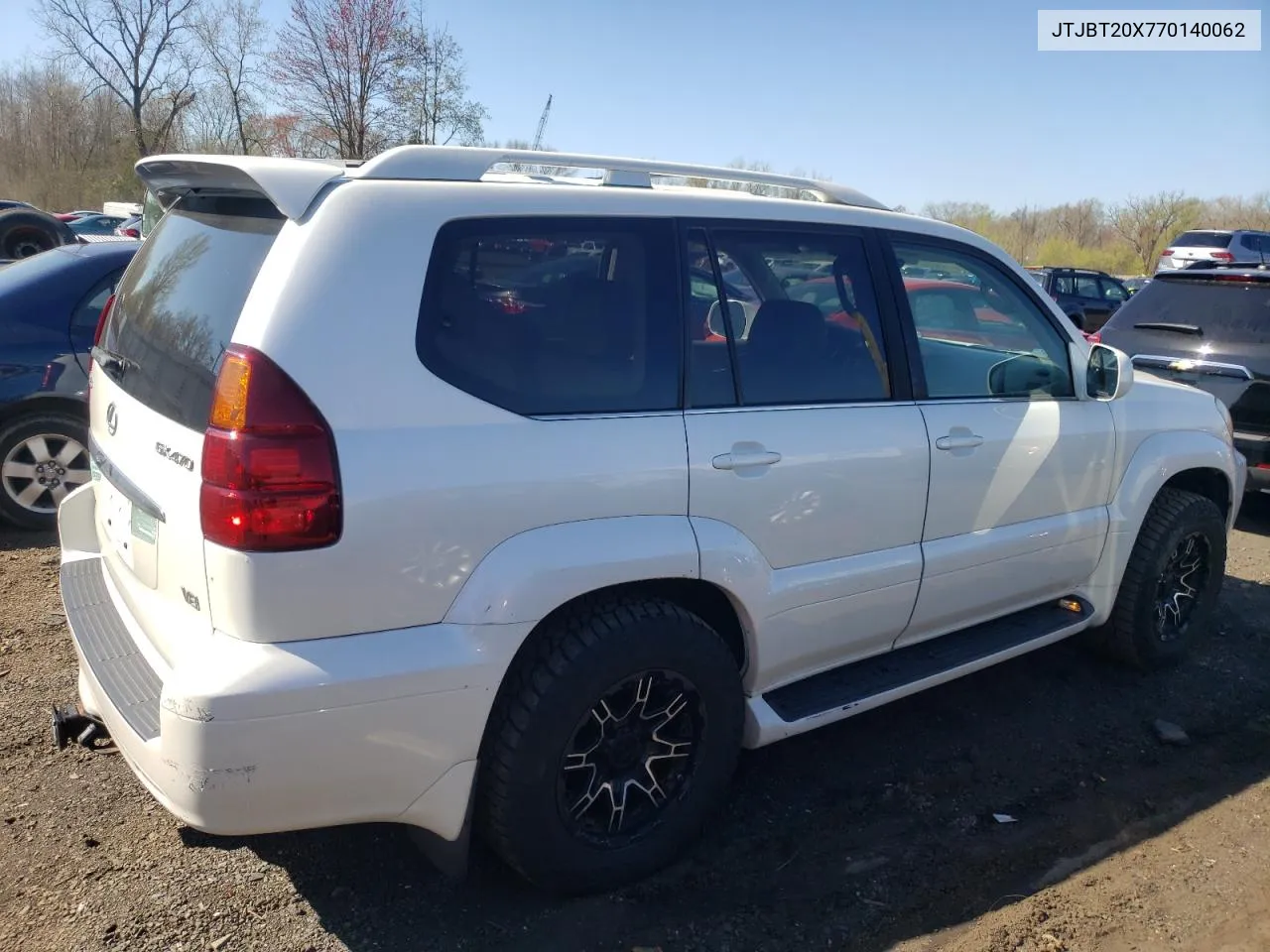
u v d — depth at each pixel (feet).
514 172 9.82
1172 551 14.06
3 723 11.42
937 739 12.52
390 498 7.39
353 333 7.45
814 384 10.13
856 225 10.89
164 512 7.84
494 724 8.29
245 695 6.98
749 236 9.93
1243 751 12.54
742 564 9.30
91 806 10.04
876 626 10.87
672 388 9.08
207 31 108.88
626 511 8.55
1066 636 13.10
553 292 8.57
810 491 9.78
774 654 9.90
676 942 8.65
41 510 18.38
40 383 17.89
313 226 7.57
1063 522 12.60
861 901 9.31
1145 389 14.01
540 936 8.64
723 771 9.66
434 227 7.95
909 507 10.73
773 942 8.71
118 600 9.41
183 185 9.46
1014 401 12.03
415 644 7.57
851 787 11.30
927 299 11.52
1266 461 21.04
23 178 141.59
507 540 7.95
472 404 7.90
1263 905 9.43
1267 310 21.54
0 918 8.42
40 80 144.46
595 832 9.05
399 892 9.08
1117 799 11.29
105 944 8.20
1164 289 23.48
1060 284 62.18
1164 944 8.86
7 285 18.25
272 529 7.06
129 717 7.64
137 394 8.88
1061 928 9.00
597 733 8.84
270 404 7.11
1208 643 15.90
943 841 10.34
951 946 8.73
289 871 9.29
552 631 8.46
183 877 9.10
